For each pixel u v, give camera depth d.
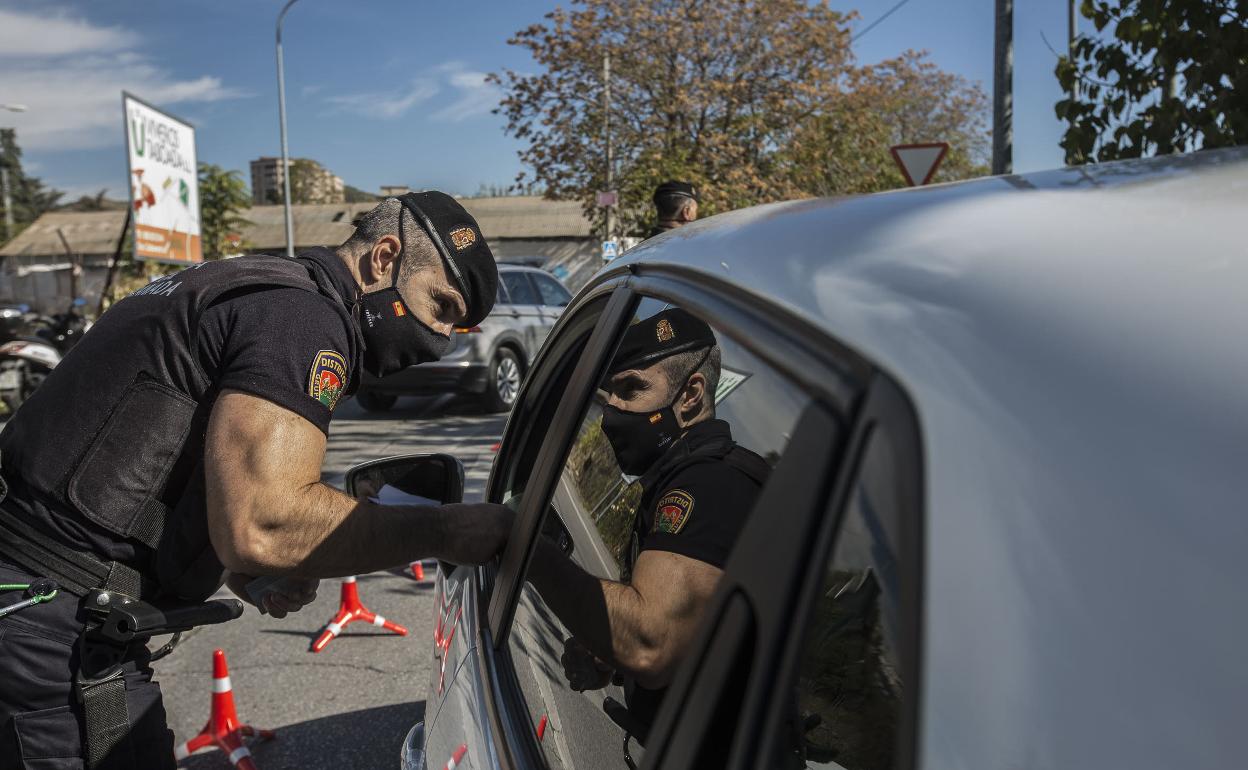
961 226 0.83
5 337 10.90
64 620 1.58
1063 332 0.64
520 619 1.45
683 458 1.08
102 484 1.57
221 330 1.54
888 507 0.62
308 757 3.21
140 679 1.71
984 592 0.56
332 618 4.44
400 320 1.72
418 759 1.70
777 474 0.77
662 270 1.31
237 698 3.66
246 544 1.41
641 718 1.01
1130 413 0.58
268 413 1.44
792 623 0.66
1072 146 4.01
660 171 17.98
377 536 1.49
